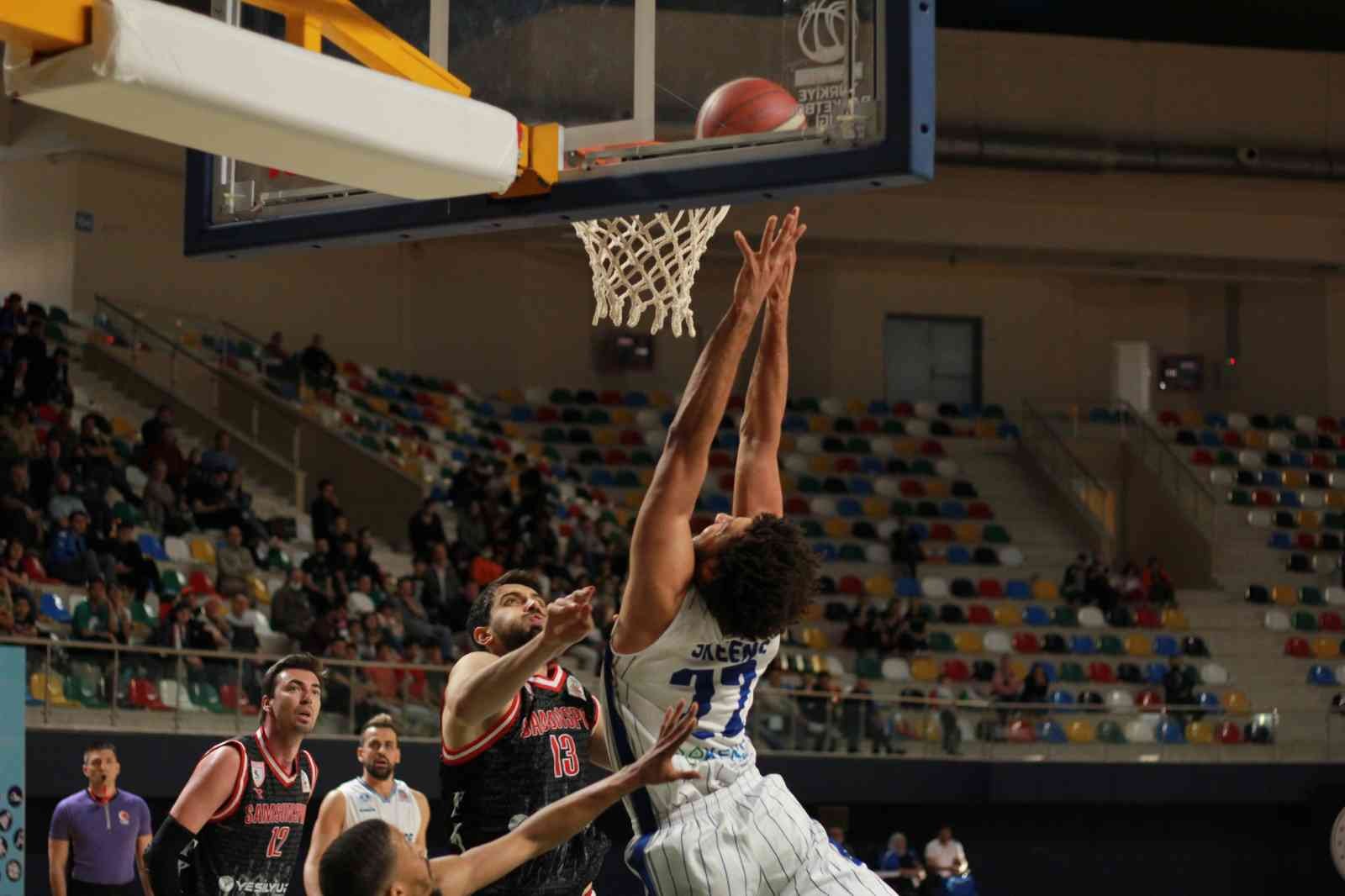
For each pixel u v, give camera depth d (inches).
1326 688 788.0
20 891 265.3
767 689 576.1
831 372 948.6
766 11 163.2
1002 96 866.1
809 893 116.0
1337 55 901.8
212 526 597.6
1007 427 943.7
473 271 907.4
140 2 114.7
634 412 909.2
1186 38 915.4
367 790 217.0
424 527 650.8
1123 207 909.8
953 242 890.1
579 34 171.2
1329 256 928.9
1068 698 707.4
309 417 738.8
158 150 754.8
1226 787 657.6
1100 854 677.3
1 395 586.6
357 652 518.0
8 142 741.3
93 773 297.3
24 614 442.9
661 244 195.2
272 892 200.8
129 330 700.0
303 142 126.7
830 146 158.4
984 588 820.6
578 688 165.5
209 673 458.3
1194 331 1010.7
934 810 650.2
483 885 108.8
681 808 116.0
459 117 136.2
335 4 150.3
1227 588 862.5
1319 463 943.7
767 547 113.6
